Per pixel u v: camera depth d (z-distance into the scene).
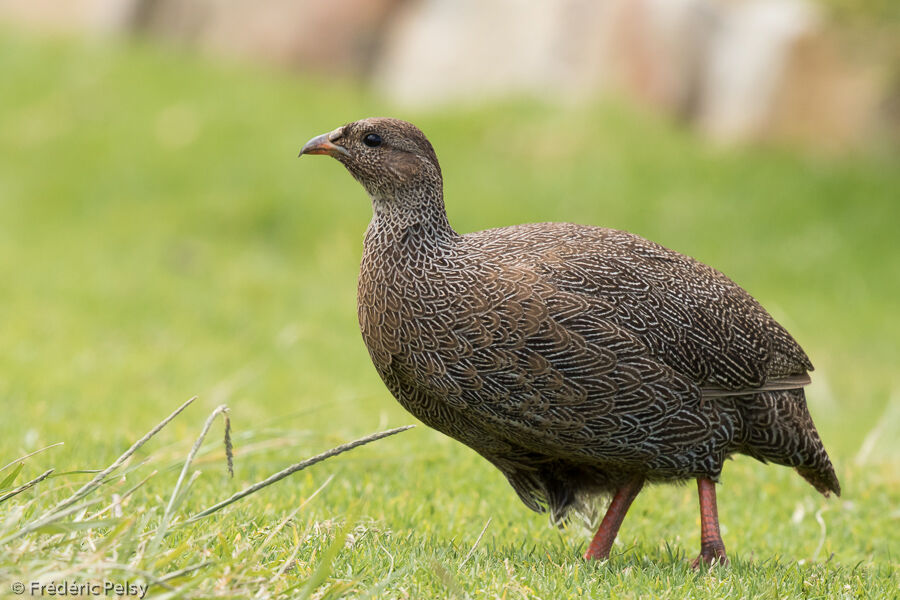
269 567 5.47
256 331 15.83
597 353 6.45
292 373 13.69
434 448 9.52
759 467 9.77
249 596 4.94
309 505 7.40
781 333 7.26
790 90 23.83
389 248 6.68
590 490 7.20
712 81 24.41
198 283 18.16
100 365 12.96
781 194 21.97
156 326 15.62
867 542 8.12
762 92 23.91
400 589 5.50
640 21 24.05
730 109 24.20
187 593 4.89
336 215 21.36
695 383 6.80
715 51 24.34
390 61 26.62
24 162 22.62
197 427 10.00
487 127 23.30
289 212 21.45
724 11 24.50
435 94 25.30
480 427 6.78
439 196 6.80
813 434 7.31
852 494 9.21
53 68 25.62
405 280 6.60
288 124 23.83
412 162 6.74
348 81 27.27
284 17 27.62
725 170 22.41
